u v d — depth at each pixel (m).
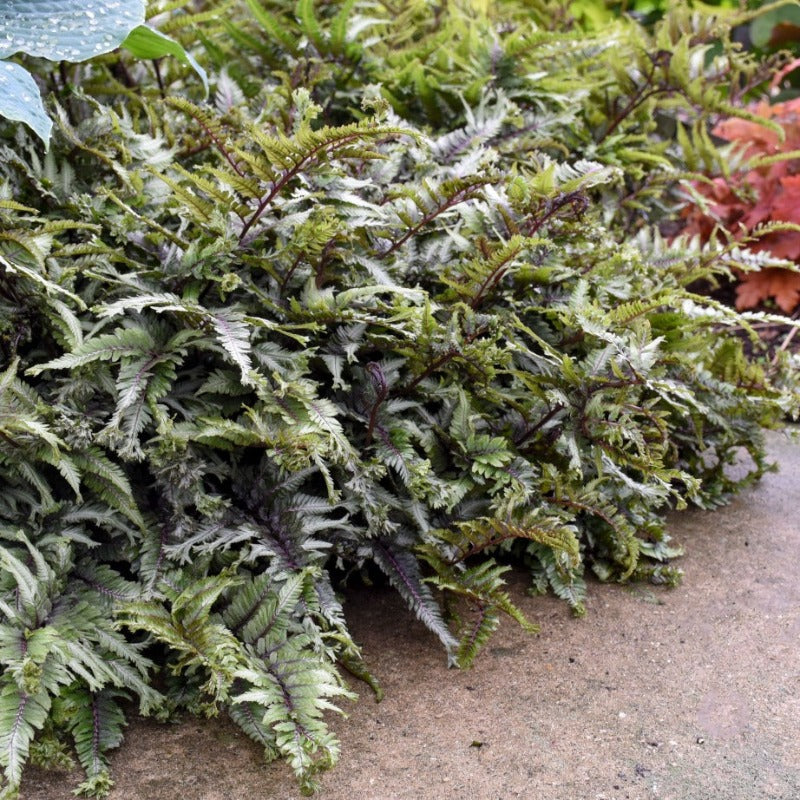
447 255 0.99
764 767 0.76
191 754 0.76
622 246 1.11
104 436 0.77
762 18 1.95
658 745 0.78
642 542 1.00
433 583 0.92
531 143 1.16
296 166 0.84
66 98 1.00
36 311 0.84
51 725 0.74
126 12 0.87
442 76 1.23
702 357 1.09
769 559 1.03
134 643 0.78
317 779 0.74
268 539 0.83
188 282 0.86
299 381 0.84
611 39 1.34
